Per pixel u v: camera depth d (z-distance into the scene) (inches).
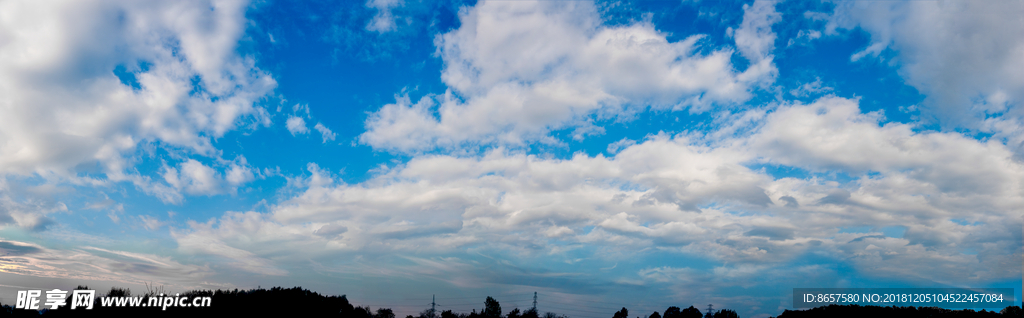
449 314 4389.8
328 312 2433.6
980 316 1972.2
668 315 4200.3
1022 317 1872.5
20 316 1788.9
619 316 4790.8
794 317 2422.5
